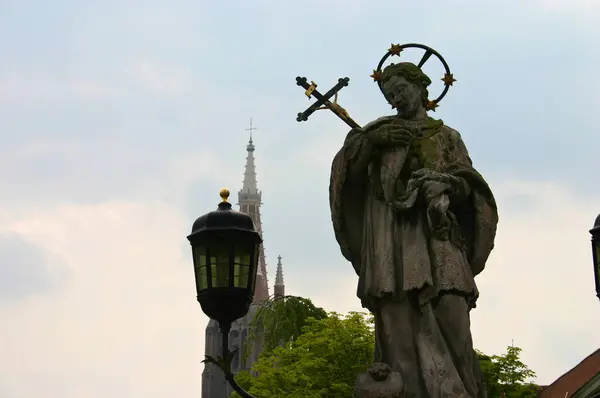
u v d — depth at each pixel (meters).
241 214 16.39
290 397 45.47
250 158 197.75
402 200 13.37
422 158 13.66
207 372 126.25
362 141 13.73
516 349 48.16
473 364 13.32
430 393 12.87
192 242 16.36
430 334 13.19
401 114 14.12
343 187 13.97
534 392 50.72
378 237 13.55
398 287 13.36
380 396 12.65
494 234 13.72
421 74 14.09
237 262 16.11
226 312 16.00
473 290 13.38
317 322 48.06
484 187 13.67
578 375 73.69
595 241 19.56
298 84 14.36
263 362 48.16
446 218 13.19
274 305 49.25
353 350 47.22
